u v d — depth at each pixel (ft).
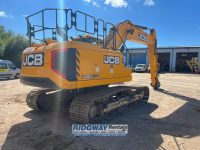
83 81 20.97
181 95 40.11
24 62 22.39
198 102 33.78
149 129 20.85
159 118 24.61
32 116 24.75
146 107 29.96
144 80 68.80
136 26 34.04
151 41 40.11
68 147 16.75
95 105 22.21
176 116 25.55
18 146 16.85
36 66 21.04
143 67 123.03
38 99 26.22
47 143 17.42
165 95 39.88
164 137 18.90
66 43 20.04
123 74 27.20
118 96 26.81
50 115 25.09
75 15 20.89
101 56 23.35
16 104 31.07
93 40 24.45
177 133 19.90
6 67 70.85
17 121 22.89
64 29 20.49
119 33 29.01
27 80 21.91
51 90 26.78
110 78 24.73
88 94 23.11
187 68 140.87
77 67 20.35
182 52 141.08
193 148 16.85
